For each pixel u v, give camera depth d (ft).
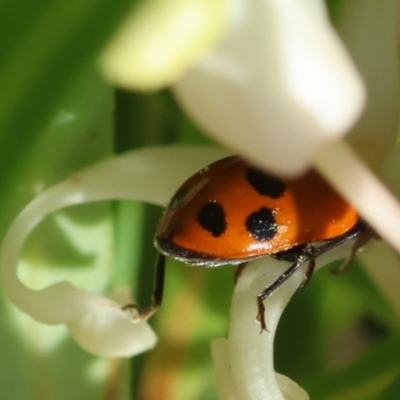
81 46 0.16
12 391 0.18
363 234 0.18
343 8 0.16
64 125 0.17
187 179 0.18
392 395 0.18
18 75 0.16
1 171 0.17
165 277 0.19
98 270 0.18
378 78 0.16
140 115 0.18
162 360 0.19
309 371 0.19
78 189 0.17
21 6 0.16
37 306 0.17
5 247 0.17
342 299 0.19
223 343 0.18
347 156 0.15
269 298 0.18
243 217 0.18
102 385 0.18
